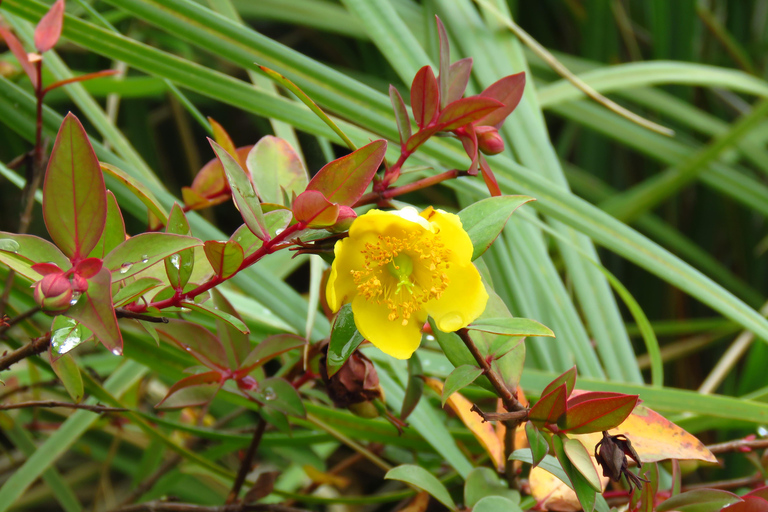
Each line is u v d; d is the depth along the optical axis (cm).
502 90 78
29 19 88
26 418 108
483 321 73
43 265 71
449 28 114
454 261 73
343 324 74
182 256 73
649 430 77
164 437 87
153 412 111
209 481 111
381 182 77
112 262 72
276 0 140
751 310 90
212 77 88
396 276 73
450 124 76
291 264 107
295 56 89
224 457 113
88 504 127
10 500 85
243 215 72
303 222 72
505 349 76
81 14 122
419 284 73
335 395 81
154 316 74
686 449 76
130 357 87
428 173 111
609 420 73
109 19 121
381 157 72
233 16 98
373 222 72
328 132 90
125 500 93
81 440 116
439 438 86
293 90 76
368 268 73
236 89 89
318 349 81
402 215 72
